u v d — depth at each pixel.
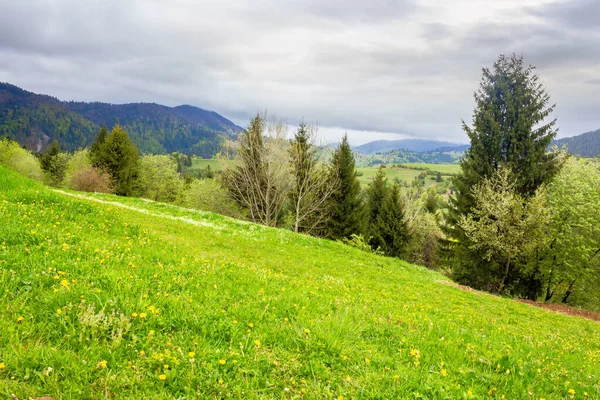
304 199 47.41
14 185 16.53
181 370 4.27
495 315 16.48
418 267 28.97
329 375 4.80
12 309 4.75
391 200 56.31
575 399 5.52
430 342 6.71
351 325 6.61
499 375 5.62
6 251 6.66
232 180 49.66
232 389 4.16
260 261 16.52
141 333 4.86
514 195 33.88
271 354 5.00
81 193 30.55
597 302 37.16
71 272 6.29
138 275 6.97
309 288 9.77
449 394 4.79
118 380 3.92
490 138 39.38
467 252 38.91
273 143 43.50
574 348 10.74
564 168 37.97
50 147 102.69
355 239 39.06
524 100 38.88
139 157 89.94
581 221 32.16
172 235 17.23
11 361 3.78
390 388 4.66
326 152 47.72
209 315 5.77
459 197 41.41
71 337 4.44
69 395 3.55
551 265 34.09
